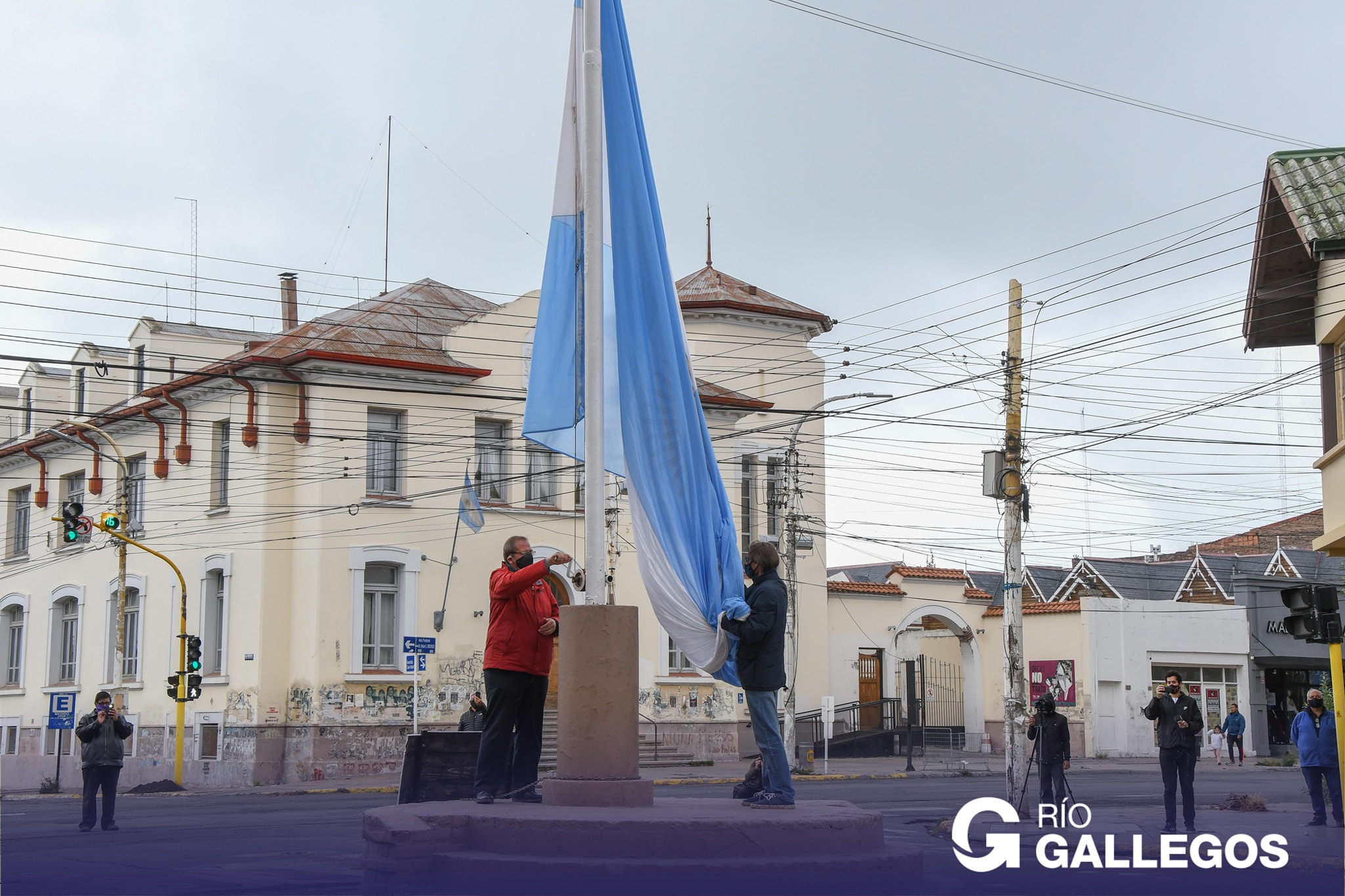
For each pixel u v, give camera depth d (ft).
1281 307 72.33
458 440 108.06
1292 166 62.95
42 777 122.83
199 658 97.71
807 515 123.85
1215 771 126.82
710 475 34.65
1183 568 166.09
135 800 86.33
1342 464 65.77
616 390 34.76
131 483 120.88
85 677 123.95
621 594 113.50
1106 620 145.28
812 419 135.85
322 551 101.19
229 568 106.11
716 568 33.58
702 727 116.16
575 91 36.24
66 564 129.08
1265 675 155.43
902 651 143.74
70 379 138.72
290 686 102.01
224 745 103.50
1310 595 50.55
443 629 105.50
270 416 104.12
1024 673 65.46
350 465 103.40
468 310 117.08
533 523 110.52
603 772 30.48
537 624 32.76
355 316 112.47
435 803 31.96
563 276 35.94
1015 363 69.00
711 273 140.67
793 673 108.47
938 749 145.89
